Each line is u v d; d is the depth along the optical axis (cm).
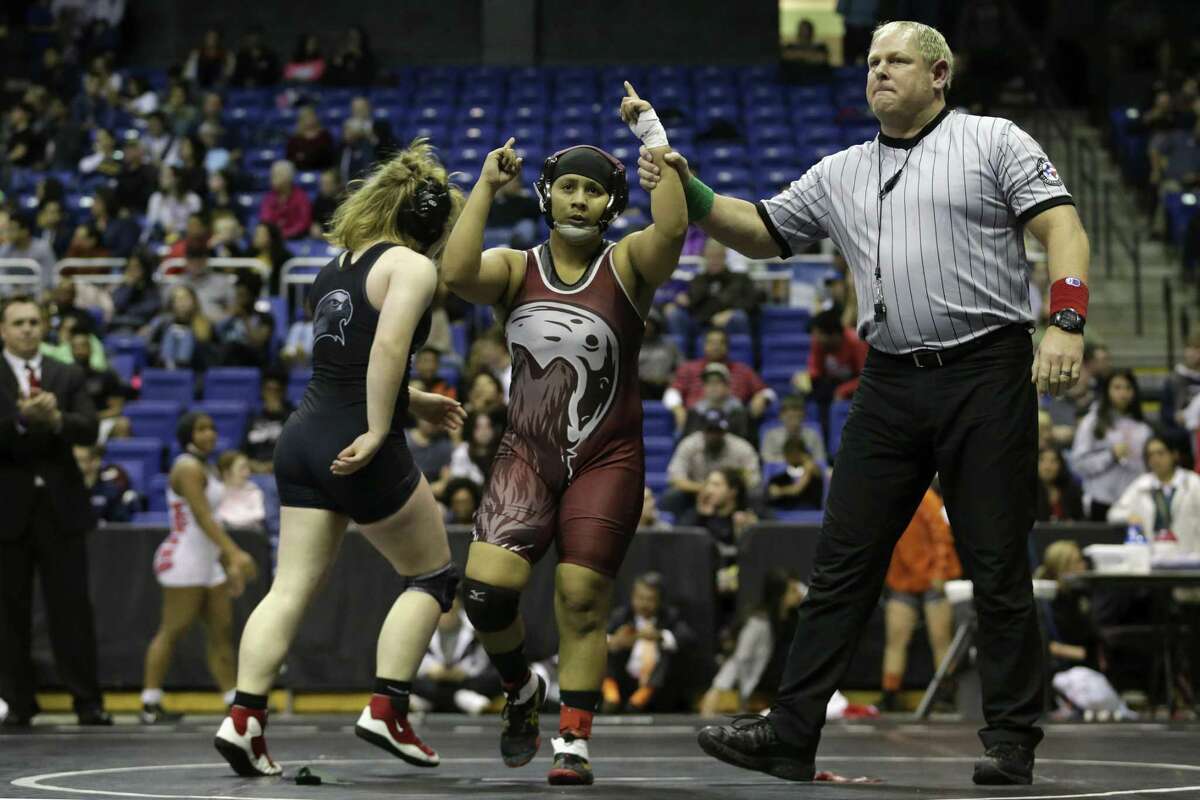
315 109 2853
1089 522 1569
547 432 621
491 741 999
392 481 633
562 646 615
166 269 2138
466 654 1391
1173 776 642
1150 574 1274
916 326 598
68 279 1947
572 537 612
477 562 617
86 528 1205
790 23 3816
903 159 607
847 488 614
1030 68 3033
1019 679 593
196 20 3300
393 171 659
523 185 2505
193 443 1317
